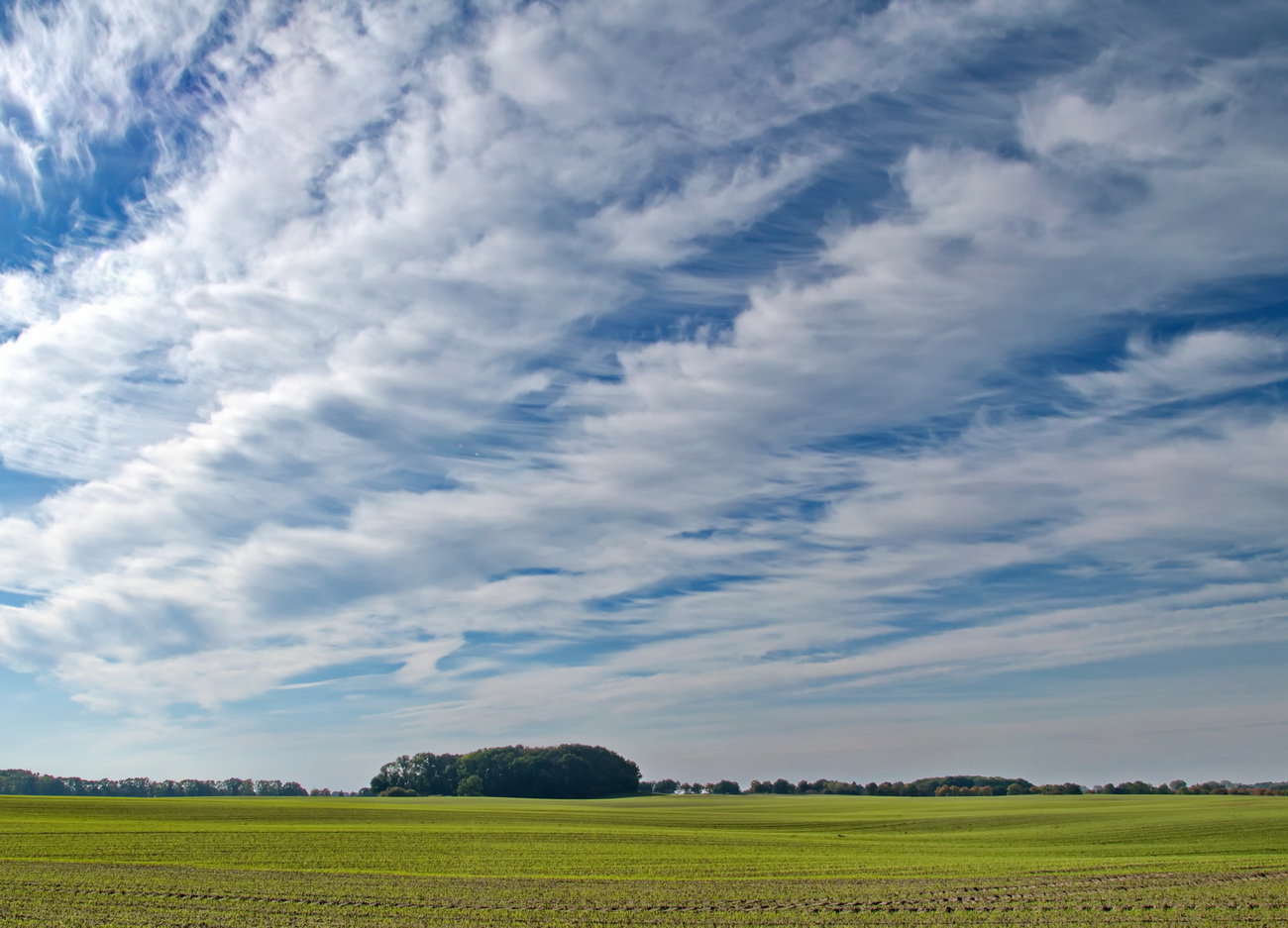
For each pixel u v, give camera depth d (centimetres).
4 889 3116
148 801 8594
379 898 3080
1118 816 7519
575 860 4394
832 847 5253
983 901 3019
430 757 16862
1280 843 4925
